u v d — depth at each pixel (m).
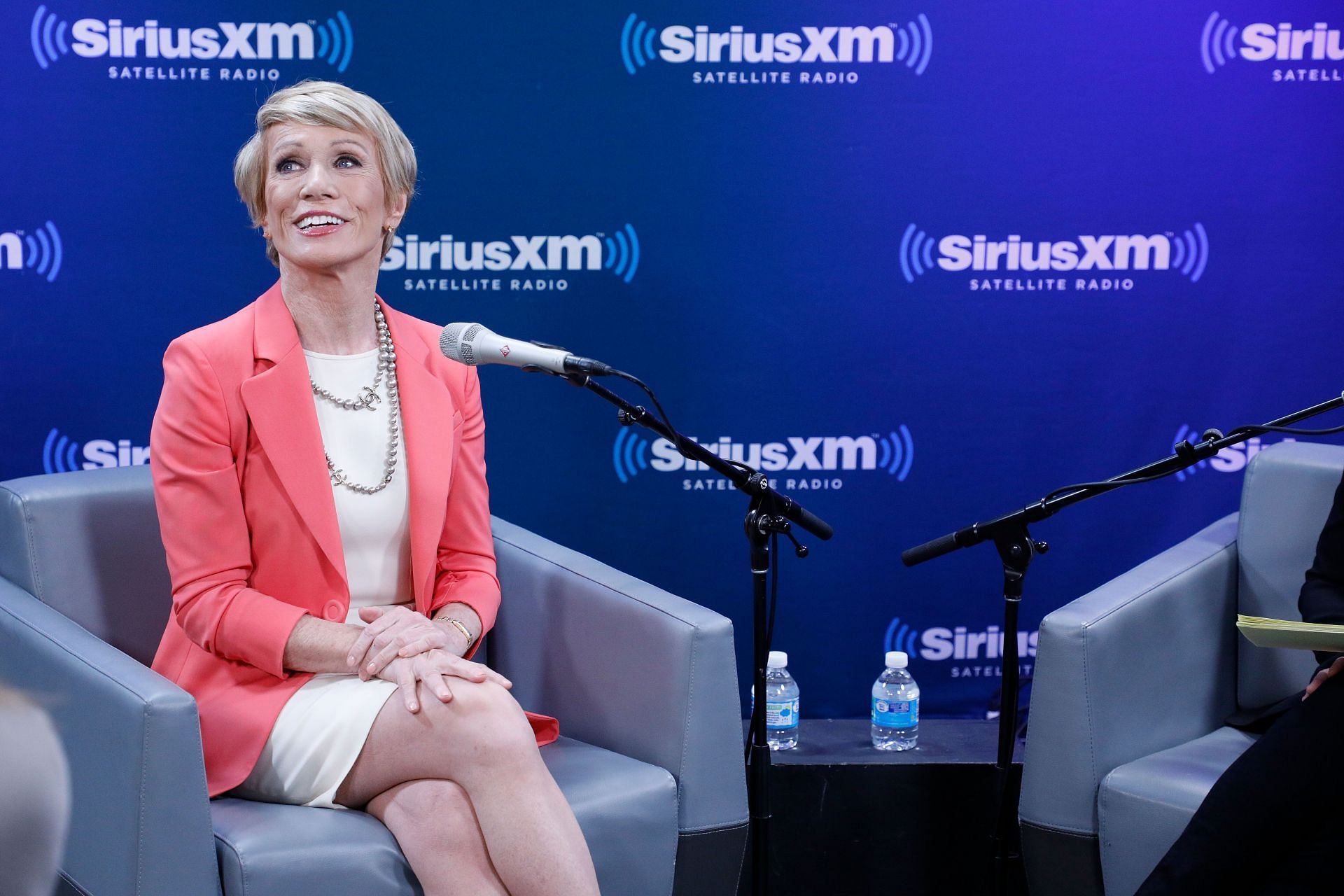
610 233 2.62
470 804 1.67
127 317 2.55
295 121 1.87
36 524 1.98
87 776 1.68
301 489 1.84
